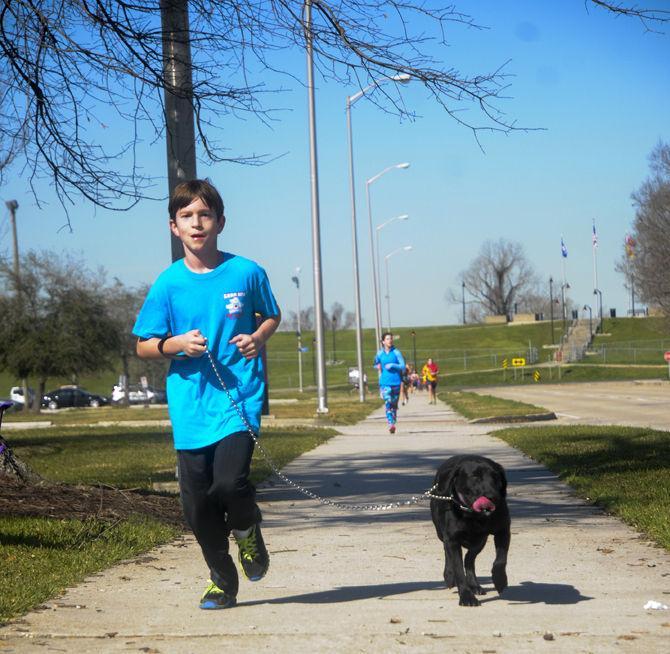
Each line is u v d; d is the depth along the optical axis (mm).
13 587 6477
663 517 8812
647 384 62938
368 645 5070
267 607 6043
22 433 27047
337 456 17484
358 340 47969
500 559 5816
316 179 34250
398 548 8266
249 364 5660
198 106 9797
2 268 55625
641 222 61312
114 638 5305
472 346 131750
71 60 9312
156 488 12711
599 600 6070
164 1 9680
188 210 5645
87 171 9852
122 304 67438
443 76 8984
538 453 15898
